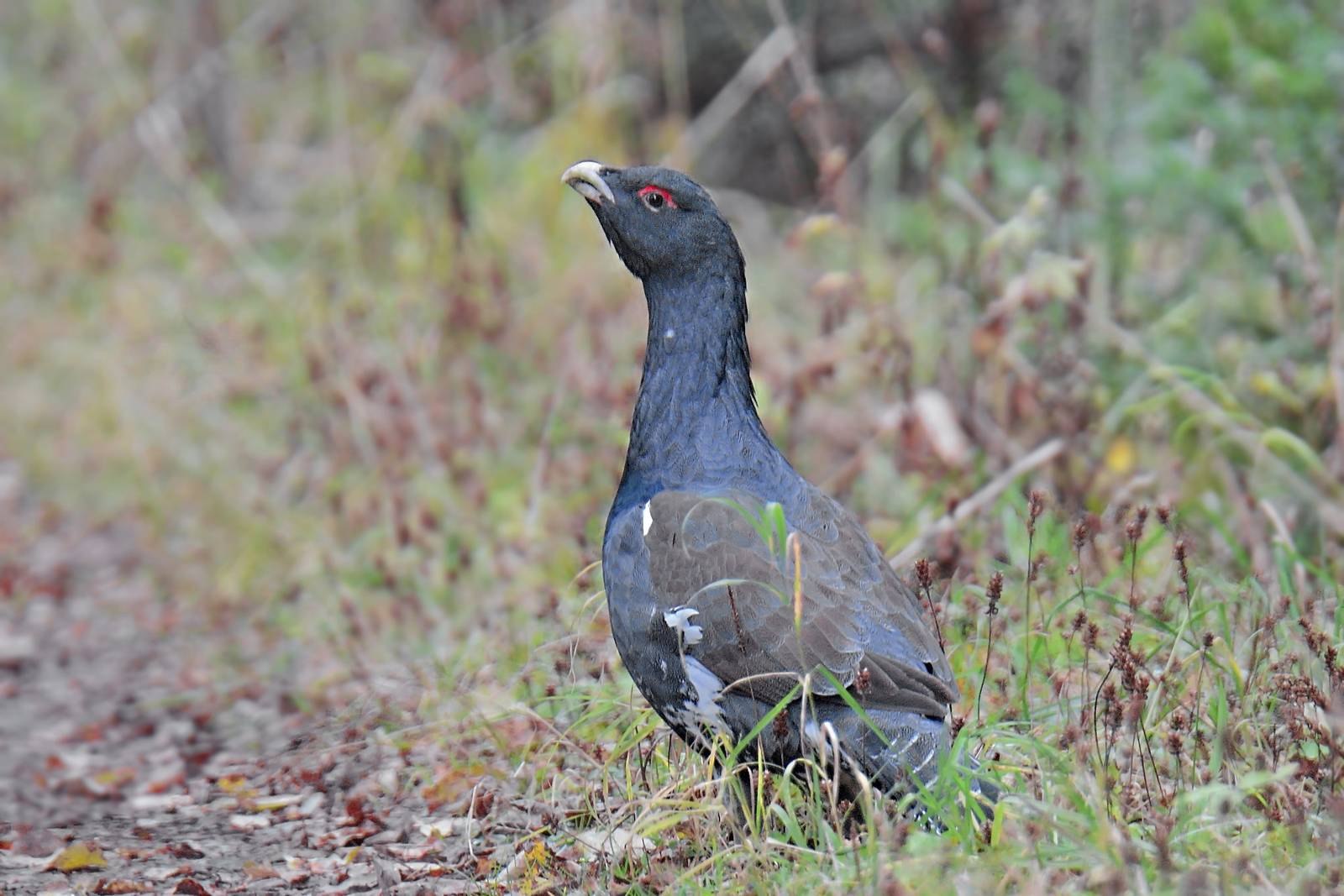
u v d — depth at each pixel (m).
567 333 14.80
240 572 13.65
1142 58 16.02
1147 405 11.26
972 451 11.73
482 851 8.24
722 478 7.99
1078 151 14.63
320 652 11.93
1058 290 11.68
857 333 13.66
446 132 17.70
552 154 17.09
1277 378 11.59
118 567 15.18
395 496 12.02
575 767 8.67
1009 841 6.73
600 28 18.23
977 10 19.58
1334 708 7.41
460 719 9.55
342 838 8.73
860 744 7.15
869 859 6.65
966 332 13.11
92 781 10.23
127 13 22.84
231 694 11.68
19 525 16.59
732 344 8.14
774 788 7.52
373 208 17.38
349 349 14.95
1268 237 12.70
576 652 9.45
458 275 15.77
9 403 18.69
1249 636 8.45
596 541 11.42
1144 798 7.27
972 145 16.52
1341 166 12.71
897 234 16.11
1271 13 12.91
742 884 6.88
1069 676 8.40
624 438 12.50
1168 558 9.90
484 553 12.05
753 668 7.28
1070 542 9.75
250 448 15.52
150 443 16.36
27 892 8.27
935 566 9.82
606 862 7.45
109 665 12.84
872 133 20.41
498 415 13.95
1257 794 7.07
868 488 12.32
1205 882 6.08
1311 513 10.78
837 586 7.37
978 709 7.88
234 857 8.66
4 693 12.35
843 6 20.89
